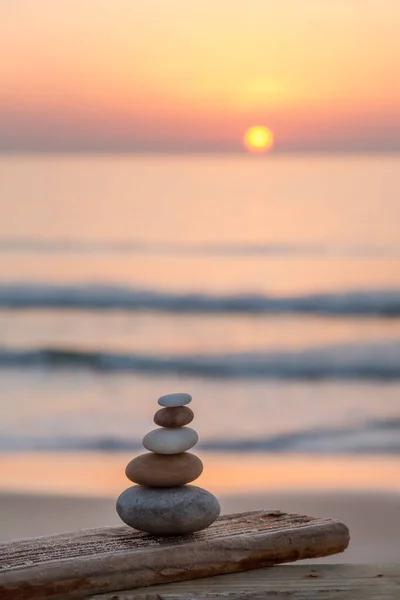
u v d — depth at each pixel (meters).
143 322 19.58
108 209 38.94
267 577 1.57
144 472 1.70
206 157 60.19
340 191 44.19
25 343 17.39
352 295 21.09
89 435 11.76
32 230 31.67
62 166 56.56
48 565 1.44
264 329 19.06
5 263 24.62
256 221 34.69
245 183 49.88
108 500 8.70
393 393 14.43
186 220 35.41
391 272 23.56
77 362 16.47
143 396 14.21
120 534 1.68
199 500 1.66
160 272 23.97
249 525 1.72
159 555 1.53
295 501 8.80
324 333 18.62
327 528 1.69
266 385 15.03
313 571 1.61
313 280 22.48
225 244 28.52
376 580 1.56
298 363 16.45
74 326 19.03
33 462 10.30
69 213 37.12
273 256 26.55
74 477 9.66
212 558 1.57
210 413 13.03
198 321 19.72
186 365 16.34
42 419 12.49
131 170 57.12
